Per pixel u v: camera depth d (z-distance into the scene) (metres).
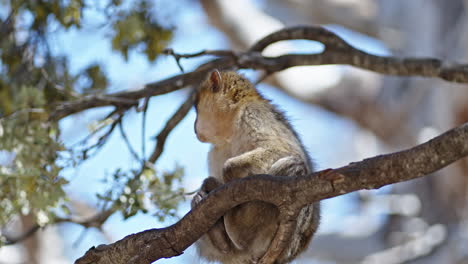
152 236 10.70
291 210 9.95
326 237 29.22
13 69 17.39
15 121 14.45
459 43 28.58
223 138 13.27
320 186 9.45
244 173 11.56
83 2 17.42
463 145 8.61
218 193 10.17
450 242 26.69
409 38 30.67
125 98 16.22
